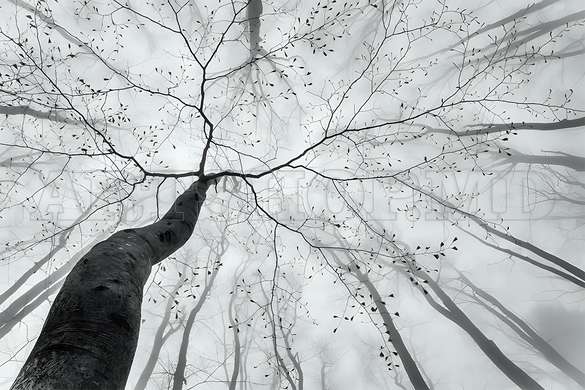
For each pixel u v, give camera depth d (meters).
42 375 1.53
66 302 1.95
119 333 1.87
